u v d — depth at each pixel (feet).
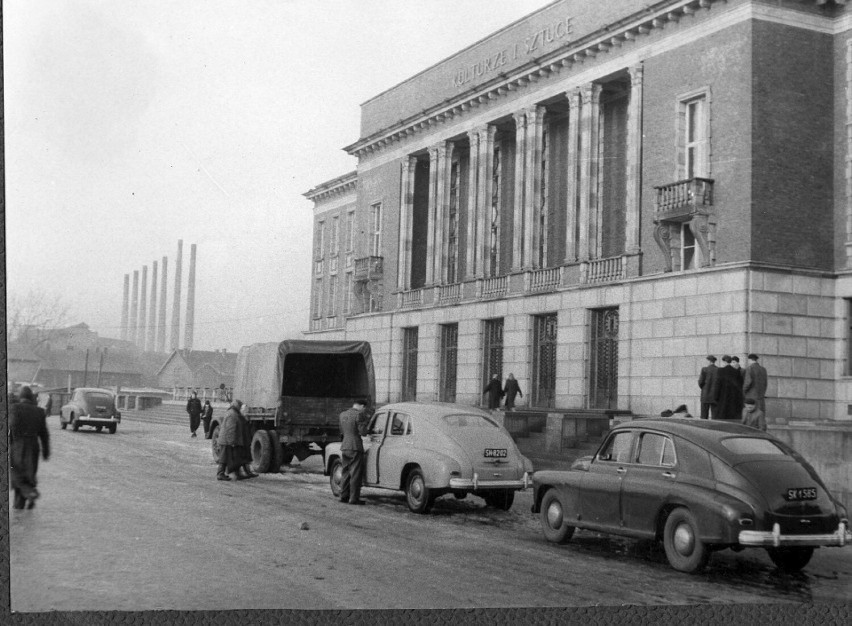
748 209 77.05
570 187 101.71
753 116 77.92
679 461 32.42
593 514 35.19
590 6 99.81
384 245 140.77
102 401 92.68
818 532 30.30
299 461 75.05
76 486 41.86
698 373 79.61
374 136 141.38
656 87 89.04
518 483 47.52
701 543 30.22
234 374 80.59
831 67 81.20
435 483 46.06
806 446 47.21
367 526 40.47
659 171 87.71
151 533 30.42
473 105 119.85
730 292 77.10
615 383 92.94
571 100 101.81
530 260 108.27
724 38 81.20
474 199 120.67
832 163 80.48
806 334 77.46
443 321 122.93
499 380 102.73
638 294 87.81
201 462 73.77
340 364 74.02
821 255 79.30
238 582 23.90
